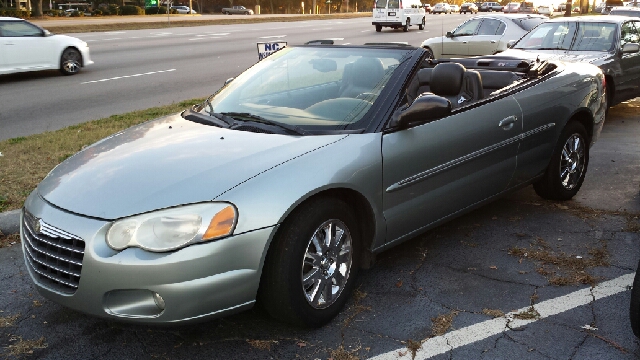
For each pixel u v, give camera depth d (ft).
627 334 10.85
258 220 9.87
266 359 10.32
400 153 12.12
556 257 14.06
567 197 17.81
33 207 10.75
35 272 10.53
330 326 11.29
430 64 18.04
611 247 14.64
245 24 126.21
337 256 11.34
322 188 10.62
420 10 112.27
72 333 11.26
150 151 11.43
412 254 14.39
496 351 10.39
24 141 25.50
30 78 47.32
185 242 9.42
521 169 15.61
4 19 45.37
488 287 12.71
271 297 10.46
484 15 46.78
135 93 40.24
